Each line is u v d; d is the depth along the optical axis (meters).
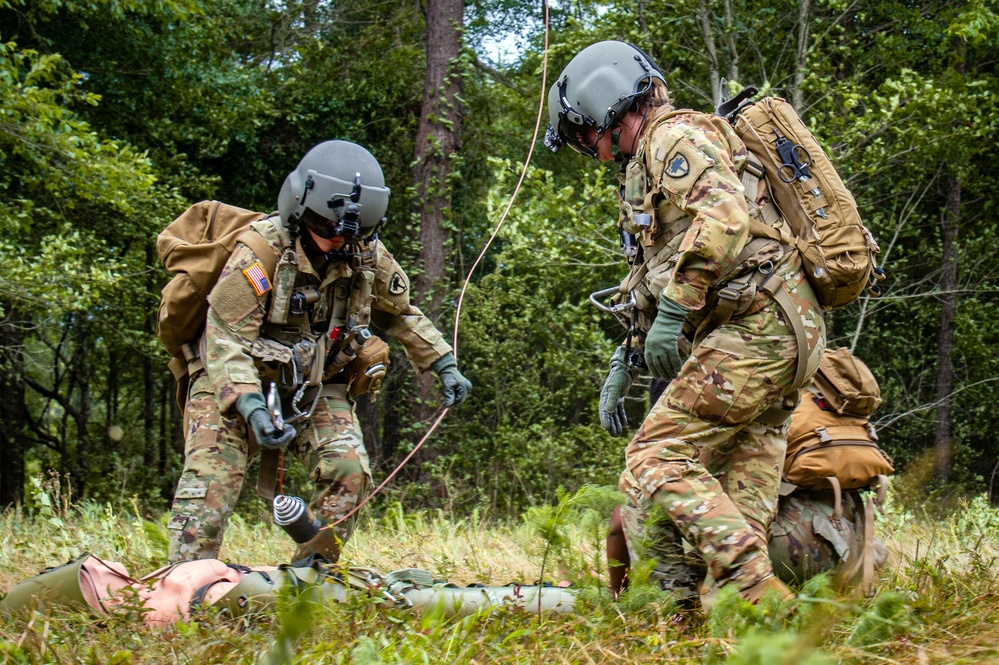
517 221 11.02
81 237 14.11
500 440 13.90
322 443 4.01
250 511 14.58
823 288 3.37
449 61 15.35
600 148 3.69
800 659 2.07
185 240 4.05
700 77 12.87
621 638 2.78
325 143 3.86
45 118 11.13
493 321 14.60
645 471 3.31
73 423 26.08
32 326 16.08
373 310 4.39
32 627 2.88
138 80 16.03
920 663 2.33
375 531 6.29
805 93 11.81
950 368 14.30
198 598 3.25
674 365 3.25
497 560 4.76
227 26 18.08
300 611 2.56
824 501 3.72
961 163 12.99
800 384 3.38
